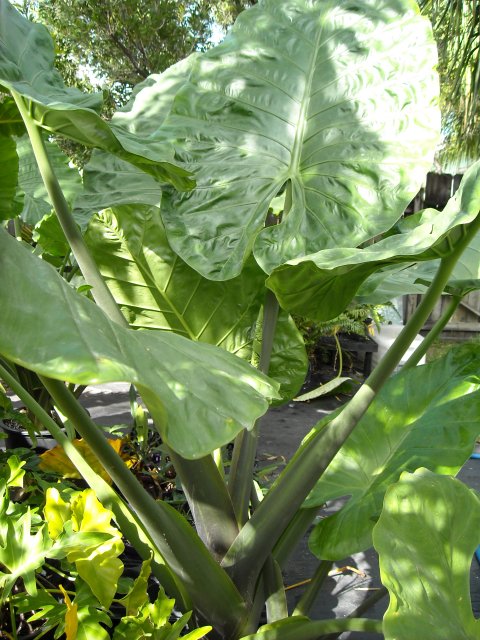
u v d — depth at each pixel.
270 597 1.26
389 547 0.86
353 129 1.55
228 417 0.74
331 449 1.18
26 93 1.11
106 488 1.13
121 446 1.99
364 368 4.95
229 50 1.70
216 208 1.50
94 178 1.86
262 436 3.33
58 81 1.49
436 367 1.53
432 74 1.54
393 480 1.29
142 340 0.82
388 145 1.50
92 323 0.69
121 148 1.12
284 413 3.81
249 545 1.19
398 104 1.54
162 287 1.61
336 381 2.16
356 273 1.07
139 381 0.60
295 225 1.45
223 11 6.74
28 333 0.60
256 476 2.07
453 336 5.66
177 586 1.11
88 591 0.91
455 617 0.80
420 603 0.81
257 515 1.20
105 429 2.09
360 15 1.66
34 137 1.20
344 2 1.70
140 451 2.00
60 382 0.93
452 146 5.58
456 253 1.00
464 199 0.93
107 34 6.38
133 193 1.81
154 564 1.11
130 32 6.29
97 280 1.26
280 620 1.09
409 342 1.11
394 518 0.90
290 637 1.06
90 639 0.82
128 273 1.62
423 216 1.69
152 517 1.09
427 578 0.84
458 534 0.90
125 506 1.12
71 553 0.85
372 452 1.43
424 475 0.97
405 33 1.60
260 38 1.70
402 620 0.78
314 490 1.38
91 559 0.85
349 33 1.65
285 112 1.62
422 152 1.47
